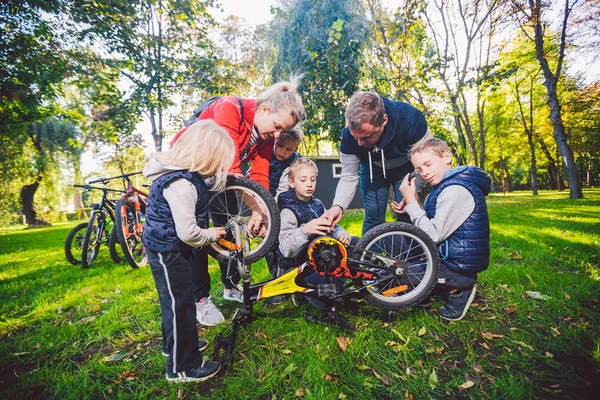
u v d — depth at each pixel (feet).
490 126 70.03
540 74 49.65
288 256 6.52
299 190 6.72
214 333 5.97
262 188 5.97
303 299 7.08
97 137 50.78
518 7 33.58
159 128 30.30
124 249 10.98
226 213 6.83
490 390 4.11
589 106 45.57
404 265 5.86
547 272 7.94
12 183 49.19
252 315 6.15
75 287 9.54
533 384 4.12
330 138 19.97
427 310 6.42
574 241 11.10
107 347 5.87
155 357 5.28
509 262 9.27
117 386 4.66
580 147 56.03
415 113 7.33
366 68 20.52
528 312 6.07
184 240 4.37
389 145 7.38
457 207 5.63
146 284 9.34
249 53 33.40
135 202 11.94
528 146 72.54
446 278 5.87
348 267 5.68
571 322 5.62
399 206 7.04
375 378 4.44
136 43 23.93
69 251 12.81
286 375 4.64
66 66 20.26
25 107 18.24
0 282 11.08
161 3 24.50
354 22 19.42
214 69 28.76
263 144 7.13
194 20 26.73
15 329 6.89
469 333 5.46
